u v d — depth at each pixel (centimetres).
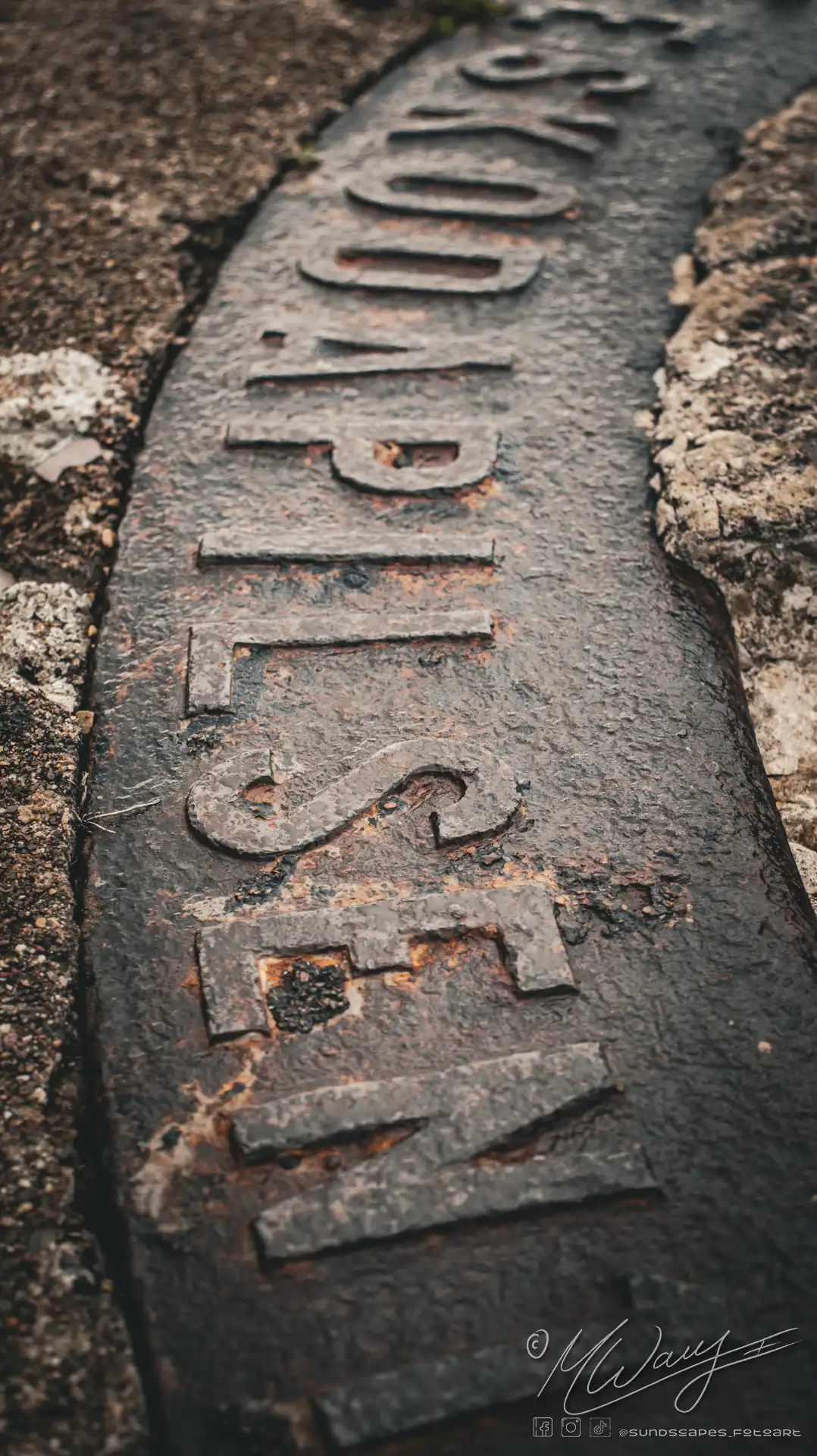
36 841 25
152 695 28
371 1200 22
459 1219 22
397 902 25
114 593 29
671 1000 24
